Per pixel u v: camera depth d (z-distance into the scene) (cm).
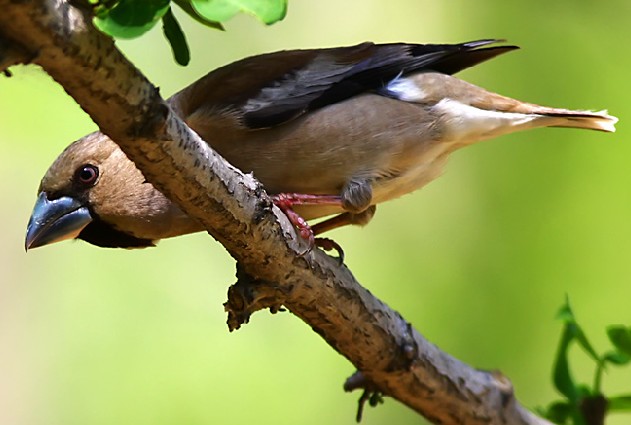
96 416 1211
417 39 1423
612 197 1268
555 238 1266
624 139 1291
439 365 838
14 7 526
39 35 541
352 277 780
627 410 866
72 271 1280
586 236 1262
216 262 1270
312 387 1209
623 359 857
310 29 1441
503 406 866
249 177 690
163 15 564
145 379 1215
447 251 1280
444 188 1301
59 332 1258
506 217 1280
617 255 1253
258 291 737
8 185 1332
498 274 1262
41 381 1261
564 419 880
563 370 872
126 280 1259
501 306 1252
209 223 686
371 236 1291
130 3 545
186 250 1272
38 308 1283
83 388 1223
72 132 1332
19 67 592
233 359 1216
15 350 1273
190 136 637
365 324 792
